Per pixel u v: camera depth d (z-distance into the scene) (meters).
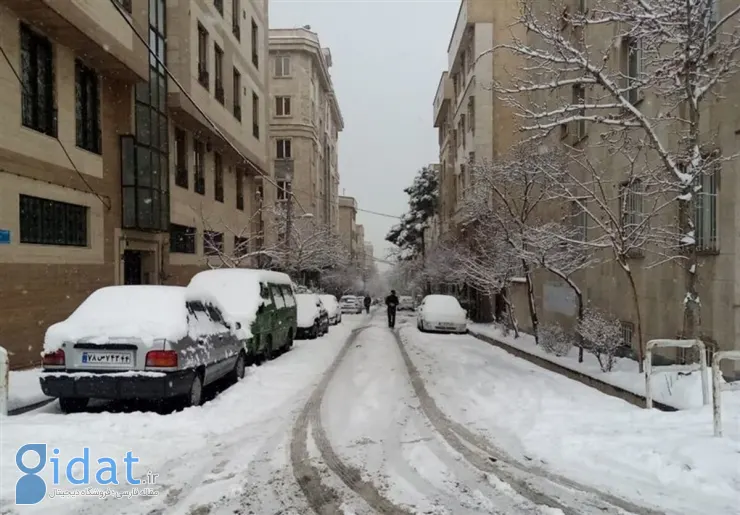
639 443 6.57
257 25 31.69
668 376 9.29
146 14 17.33
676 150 10.68
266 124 33.69
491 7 31.47
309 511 4.79
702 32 8.41
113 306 8.50
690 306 8.98
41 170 13.29
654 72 9.59
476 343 20.31
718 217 9.63
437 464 6.04
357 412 8.49
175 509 4.79
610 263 14.59
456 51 36.81
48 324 13.44
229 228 26.66
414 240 61.09
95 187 15.71
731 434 6.54
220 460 6.09
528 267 16.69
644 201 12.52
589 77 10.07
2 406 7.71
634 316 13.19
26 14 12.52
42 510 4.71
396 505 4.93
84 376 7.66
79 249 14.83
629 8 8.98
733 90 9.23
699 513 4.76
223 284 14.02
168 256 20.59
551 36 9.66
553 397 9.62
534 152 16.36
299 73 52.88
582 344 12.70
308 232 37.69
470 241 27.89
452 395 9.95
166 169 19.64
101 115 16.09
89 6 13.73
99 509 4.77
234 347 10.60
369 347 18.08
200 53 22.75
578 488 5.35
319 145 60.16
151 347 7.79
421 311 25.94
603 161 14.46
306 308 21.42
